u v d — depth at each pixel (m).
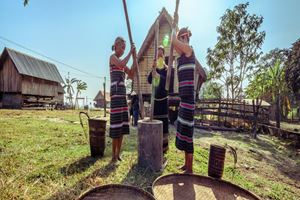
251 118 11.20
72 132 6.02
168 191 2.29
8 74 23.55
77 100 40.47
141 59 11.02
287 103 24.05
